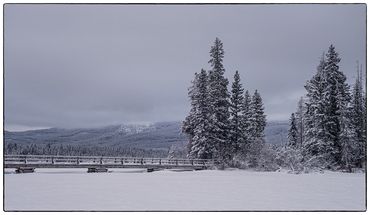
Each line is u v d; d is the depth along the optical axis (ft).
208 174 127.65
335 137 159.84
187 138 185.78
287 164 152.97
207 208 59.62
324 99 160.04
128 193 73.51
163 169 150.20
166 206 60.64
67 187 80.79
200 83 171.22
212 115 166.50
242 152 167.43
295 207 61.98
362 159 155.74
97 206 59.98
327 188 87.81
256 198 70.03
